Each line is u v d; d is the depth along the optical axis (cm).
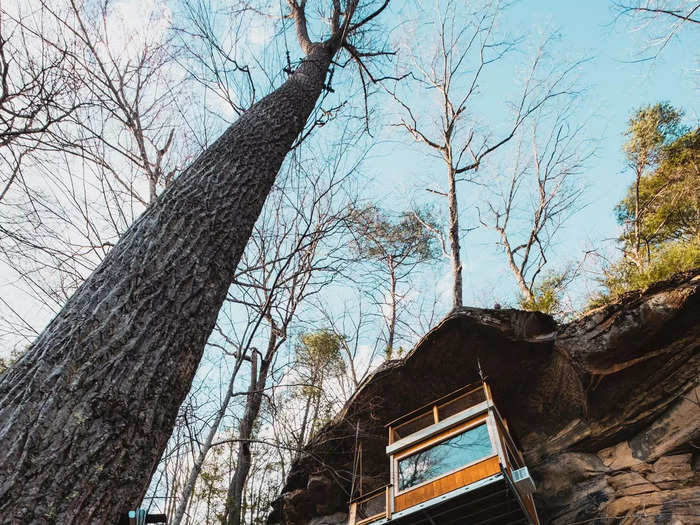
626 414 867
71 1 568
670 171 1781
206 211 324
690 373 824
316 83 599
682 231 1617
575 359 895
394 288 1508
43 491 160
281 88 542
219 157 386
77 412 186
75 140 546
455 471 746
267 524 1140
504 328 926
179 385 232
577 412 930
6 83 462
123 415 197
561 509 838
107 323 223
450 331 945
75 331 213
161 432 213
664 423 830
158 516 211
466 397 880
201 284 278
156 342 232
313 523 1051
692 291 802
